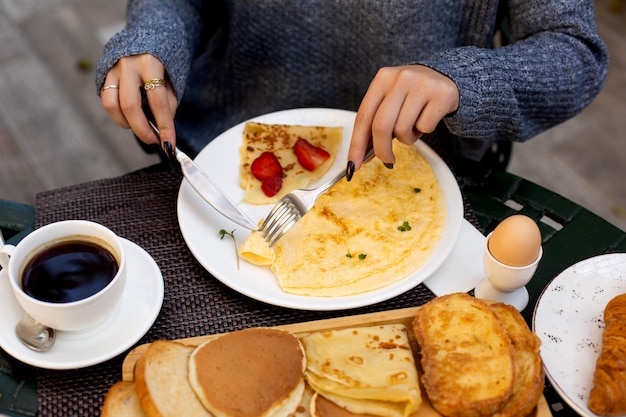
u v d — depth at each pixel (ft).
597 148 9.21
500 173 4.33
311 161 4.30
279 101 5.36
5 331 3.10
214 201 3.78
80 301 2.92
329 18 4.81
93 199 4.07
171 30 4.47
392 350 2.98
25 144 9.16
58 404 3.00
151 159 9.00
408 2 4.54
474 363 2.82
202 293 3.51
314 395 2.77
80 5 11.20
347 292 3.41
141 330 3.17
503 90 3.93
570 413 3.06
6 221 4.04
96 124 9.44
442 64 3.88
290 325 3.12
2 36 10.69
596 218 3.98
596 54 4.46
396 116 3.64
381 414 2.74
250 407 2.64
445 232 3.73
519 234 3.10
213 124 5.62
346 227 3.86
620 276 3.37
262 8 4.83
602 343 3.01
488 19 4.67
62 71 10.14
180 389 2.73
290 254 3.65
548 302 3.24
